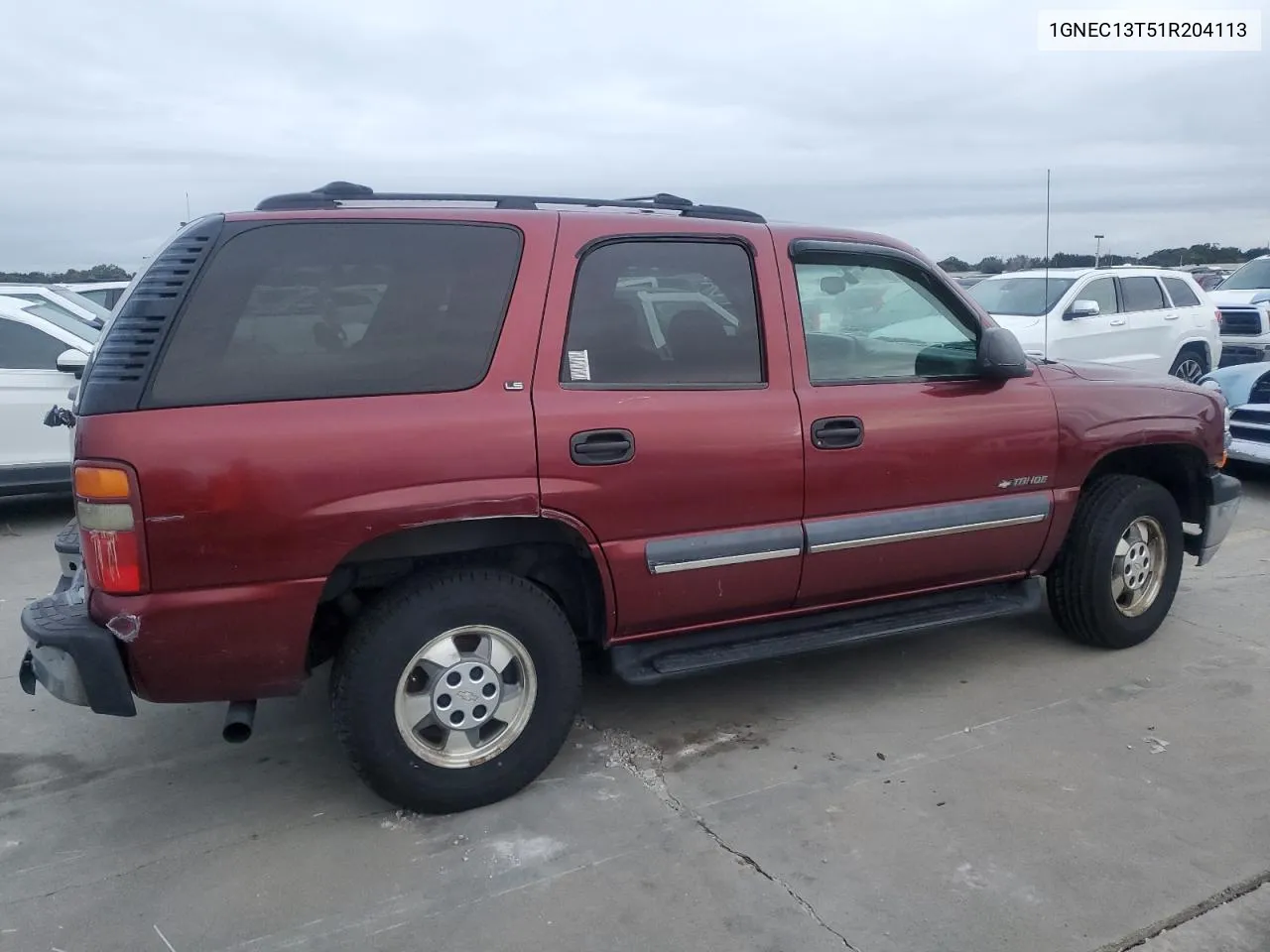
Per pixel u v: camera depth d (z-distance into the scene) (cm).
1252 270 1566
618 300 349
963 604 436
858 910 285
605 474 336
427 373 318
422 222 328
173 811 345
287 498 296
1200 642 494
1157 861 308
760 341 372
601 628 360
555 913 285
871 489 388
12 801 353
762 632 394
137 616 289
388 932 278
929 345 413
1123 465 494
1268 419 796
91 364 299
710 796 349
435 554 334
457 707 332
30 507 845
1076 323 1083
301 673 313
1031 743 387
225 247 304
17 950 272
